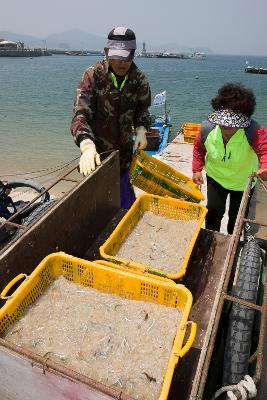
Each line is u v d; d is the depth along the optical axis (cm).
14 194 817
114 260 237
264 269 262
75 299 202
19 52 12725
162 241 283
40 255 236
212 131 353
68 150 1419
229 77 6034
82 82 361
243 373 198
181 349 160
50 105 2575
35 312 192
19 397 174
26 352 152
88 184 280
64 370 146
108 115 377
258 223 234
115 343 177
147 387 158
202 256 269
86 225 291
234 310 219
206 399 191
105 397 142
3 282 203
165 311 193
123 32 331
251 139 338
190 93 3484
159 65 10881
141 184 389
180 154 1019
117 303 200
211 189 402
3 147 1436
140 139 398
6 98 2912
